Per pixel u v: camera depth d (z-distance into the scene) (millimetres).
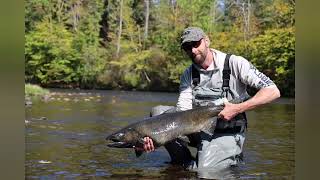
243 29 28766
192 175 3117
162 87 28531
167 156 3854
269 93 3303
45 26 29688
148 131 3279
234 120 3451
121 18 31078
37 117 7355
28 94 15281
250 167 3400
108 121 7008
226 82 3453
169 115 3328
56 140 4758
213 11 30359
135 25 31141
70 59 29250
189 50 3463
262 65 25312
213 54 3496
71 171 3238
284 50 24016
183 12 30844
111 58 29734
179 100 3582
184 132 3289
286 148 4348
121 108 10219
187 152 3584
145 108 10266
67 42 29438
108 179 3000
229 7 29891
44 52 29156
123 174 3148
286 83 23094
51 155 3850
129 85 28672
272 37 24703
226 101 3412
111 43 30375
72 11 30844
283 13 27016
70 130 5684
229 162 3408
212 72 3475
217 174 3156
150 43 30531
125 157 3816
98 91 22438
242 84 3459
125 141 3311
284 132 5707
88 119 7270
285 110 9875
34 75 29188
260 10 28328
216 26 30125
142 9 31484
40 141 4652
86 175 3111
